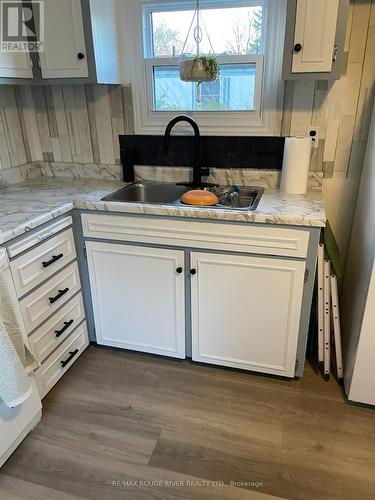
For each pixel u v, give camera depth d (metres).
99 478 1.42
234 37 1.89
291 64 1.58
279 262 1.59
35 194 1.94
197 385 1.87
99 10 1.76
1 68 1.71
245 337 1.80
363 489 1.37
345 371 1.82
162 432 1.61
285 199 1.77
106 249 1.84
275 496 1.35
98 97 2.13
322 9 1.47
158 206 1.67
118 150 2.21
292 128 1.91
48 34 1.79
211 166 2.08
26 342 1.57
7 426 1.43
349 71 1.75
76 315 1.95
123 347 2.07
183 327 1.89
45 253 1.64
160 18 1.95
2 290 1.31
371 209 1.61
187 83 2.00
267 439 1.57
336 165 1.93
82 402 1.77
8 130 2.15
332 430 1.61
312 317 1.96
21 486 1.39
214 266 1.69
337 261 1.81
